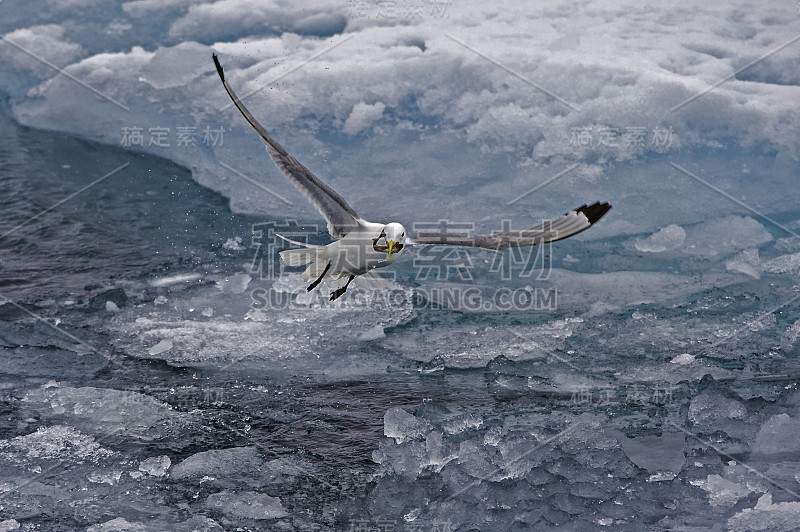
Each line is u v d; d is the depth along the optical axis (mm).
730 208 19188
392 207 19438
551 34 23672
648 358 14617
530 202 19594
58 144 22766
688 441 12578
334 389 13961
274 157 9047
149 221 19453
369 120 21969
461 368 14492
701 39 23391
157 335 15508
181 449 12500
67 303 16453
